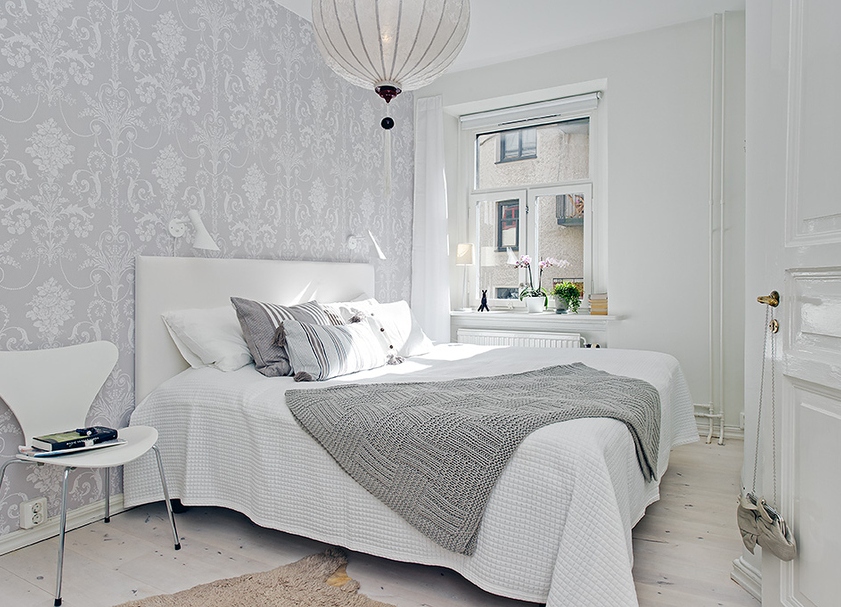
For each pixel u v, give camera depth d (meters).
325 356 2.57
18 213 2.11
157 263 2.57
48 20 2.19
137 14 2.52
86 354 2.26
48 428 2.13
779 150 1.49
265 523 2.09
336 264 3.61
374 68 1.90
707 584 1.85
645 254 3.84
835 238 1.26
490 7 3.47
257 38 3.13
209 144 2.86
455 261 4.75
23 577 1.92
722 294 3.61
